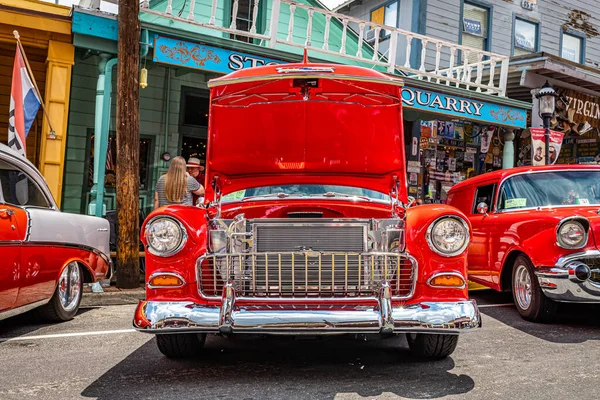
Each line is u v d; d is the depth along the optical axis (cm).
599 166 632
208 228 368
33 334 489
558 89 1240
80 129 956
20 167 489
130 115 688
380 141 447
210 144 450
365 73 414
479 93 1098
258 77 396
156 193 725
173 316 342
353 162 464
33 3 867
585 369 378
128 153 688
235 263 356
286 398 318
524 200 604
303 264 357
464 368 379
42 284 491
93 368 383
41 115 992
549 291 507
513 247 562
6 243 438
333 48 1212
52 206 534
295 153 460
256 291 356
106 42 814
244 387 339
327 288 354
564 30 1595
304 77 397
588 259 493
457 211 365
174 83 1033
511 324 533
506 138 1190
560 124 1252
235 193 478
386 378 357
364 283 353
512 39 1489
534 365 387
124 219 689
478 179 694
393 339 471
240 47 889
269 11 1137
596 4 1667
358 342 458
